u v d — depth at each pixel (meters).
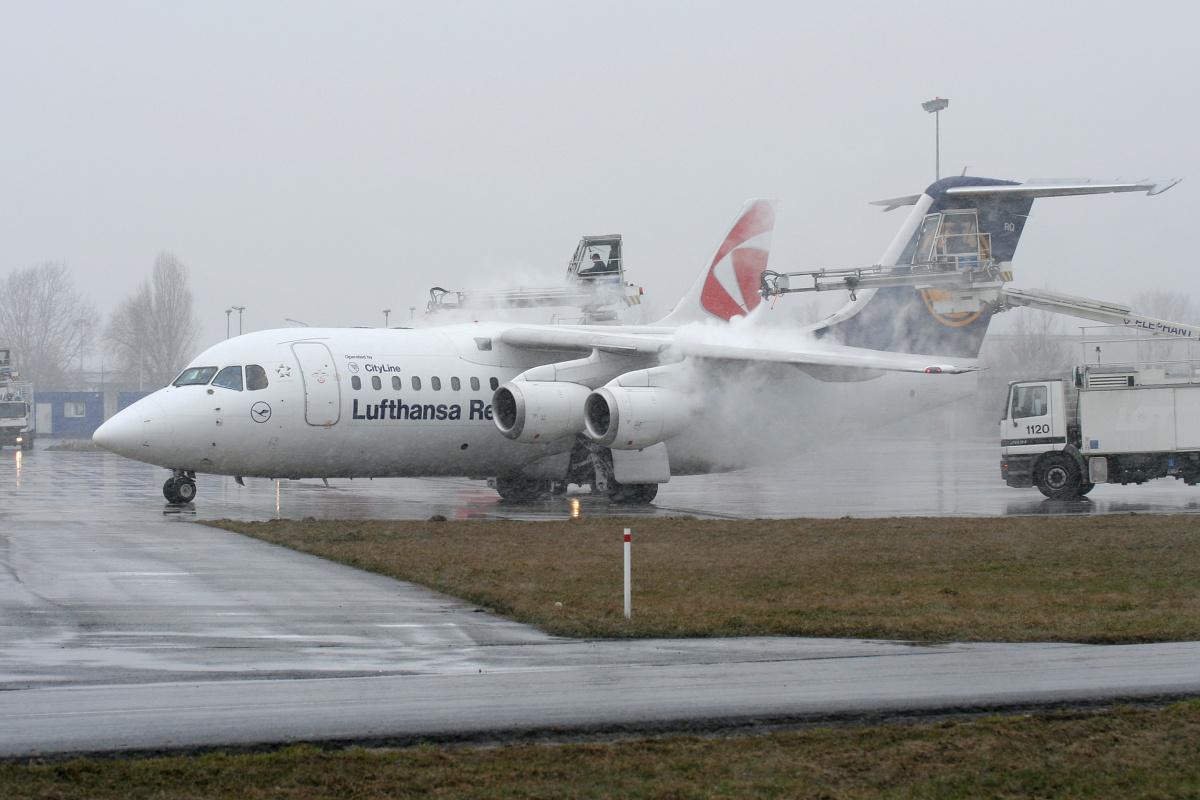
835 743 23.12
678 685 27.28
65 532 57.03
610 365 81.38
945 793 20.58
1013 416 86.75
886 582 42.62
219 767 21.20
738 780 21.03
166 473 120.00
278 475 75.62
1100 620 35.19
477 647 31.47
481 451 81.38
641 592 39.94
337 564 46.56
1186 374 90.88
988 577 43.97
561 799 20.00
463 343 82.12
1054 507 78.25
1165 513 72.12
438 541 53.50
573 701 25.78
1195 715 24.98
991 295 89.44
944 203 85.06
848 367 75.62
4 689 26.28
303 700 25.61
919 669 29.05
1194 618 35.59
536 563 46.25
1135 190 80.12
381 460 77.88
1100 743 23.16
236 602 37.84
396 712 24.77
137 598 38.31
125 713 24.41
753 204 96.00
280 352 74.69
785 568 45.84
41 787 19.92
